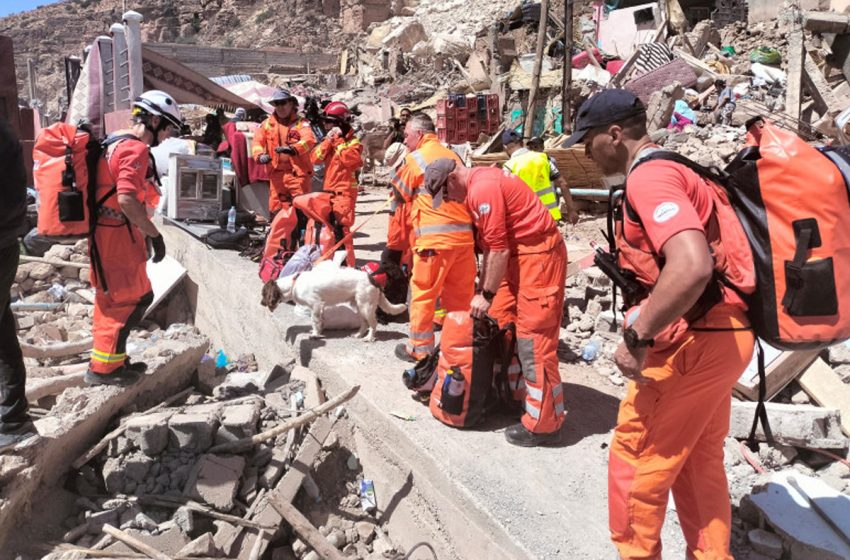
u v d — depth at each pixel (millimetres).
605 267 2799
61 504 4480
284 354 6465
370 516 4789
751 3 29453
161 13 133000
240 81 24984
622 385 5387
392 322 6668
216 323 8688
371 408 4848
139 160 4656
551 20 28406
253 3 128500
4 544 3988
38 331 8320
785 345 2514
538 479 3889
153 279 9773
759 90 18938
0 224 3539
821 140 13133
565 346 6086
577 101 17688
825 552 3229
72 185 4578
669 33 28188
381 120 26531
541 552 3307
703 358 2590
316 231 7281
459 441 4289
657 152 2664
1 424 4121
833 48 16953
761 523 3568
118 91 15578
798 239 2428
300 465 4910
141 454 4801
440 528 4016
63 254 10414
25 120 15242
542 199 7520
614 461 2846
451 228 4918
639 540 2799
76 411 4805
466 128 18281
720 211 2570
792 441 4270
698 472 2896
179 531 4410
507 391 4520
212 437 4965
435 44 45719
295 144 7711
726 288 2574
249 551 4480
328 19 111312
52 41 144875
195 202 10594
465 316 4367
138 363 5332
